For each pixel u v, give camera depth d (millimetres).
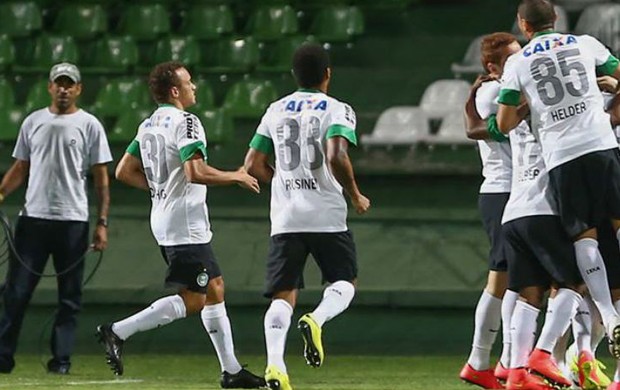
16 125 49719
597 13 53312
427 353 41438
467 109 29391
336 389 31125
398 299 41438
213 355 41469
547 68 26109
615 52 52031
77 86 35406
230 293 41500
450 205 47594
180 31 55281
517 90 26250
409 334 41531
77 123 35375
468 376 30094
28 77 52500
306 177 27391
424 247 44125
